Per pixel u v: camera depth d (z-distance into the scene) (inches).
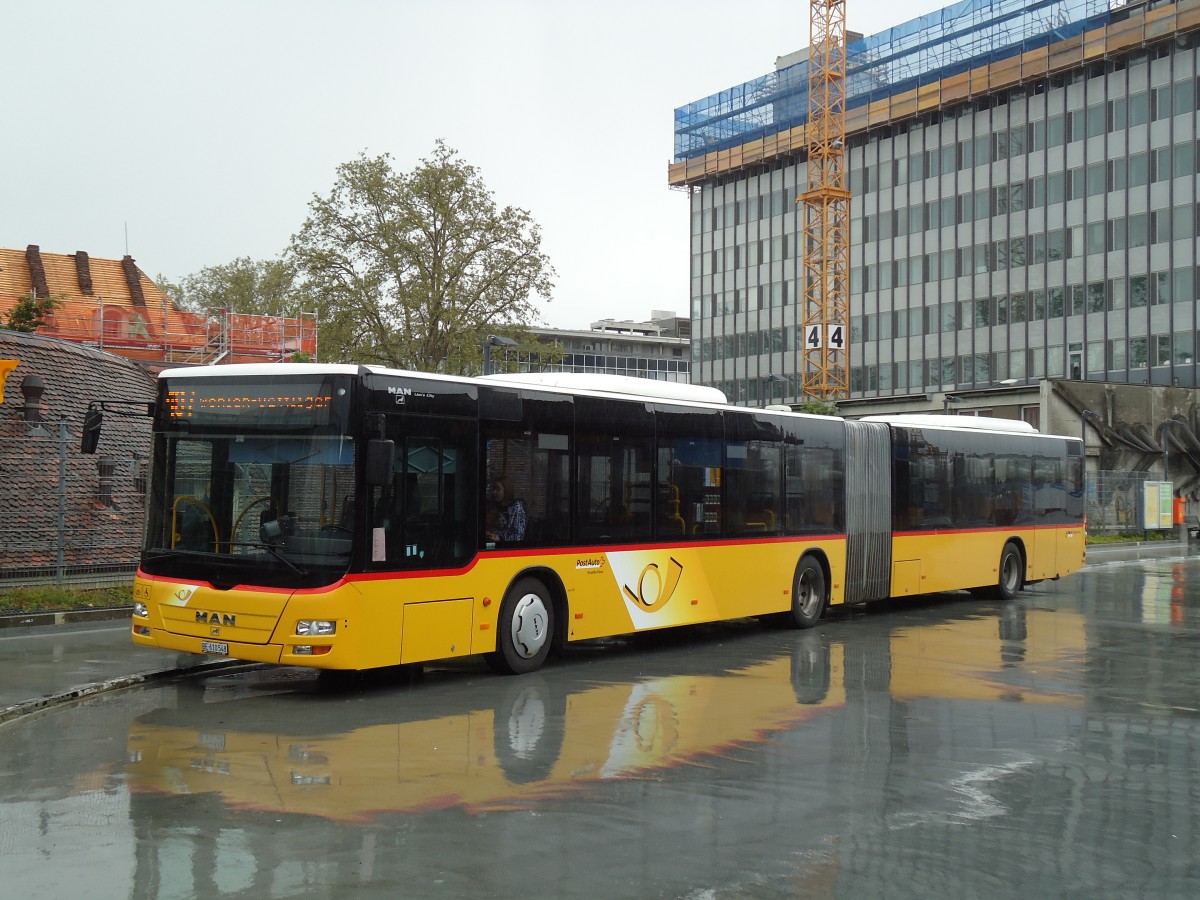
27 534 764.6
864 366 3095.5
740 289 3491.6
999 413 2023.9
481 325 1605.6
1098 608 791.1
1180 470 2050.9
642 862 234.8
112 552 818.2
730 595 593.9
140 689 441.1
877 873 230.7
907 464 741.3
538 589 485.7
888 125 3043.8
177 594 422.9
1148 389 2037.4
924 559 751.1
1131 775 316.2
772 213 3395.7
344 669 428.1
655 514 546.3
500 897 213.3
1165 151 2455.7
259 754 329.1
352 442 406.6
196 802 276.2
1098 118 2586.1
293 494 411.2
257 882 219.5
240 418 423.8
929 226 2942.9
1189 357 2399.1
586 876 225.6
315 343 1536.7
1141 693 449.4
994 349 2778.1
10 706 386.3
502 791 289.4
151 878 221.1
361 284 1552.7
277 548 408.5
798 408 2289.6
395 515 419.8
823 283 3129.9
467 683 459.5
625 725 375.2
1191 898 219.9
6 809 269.3
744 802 282.2
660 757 329.4
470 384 454.0
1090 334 2583.7
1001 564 829.2
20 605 649.6
